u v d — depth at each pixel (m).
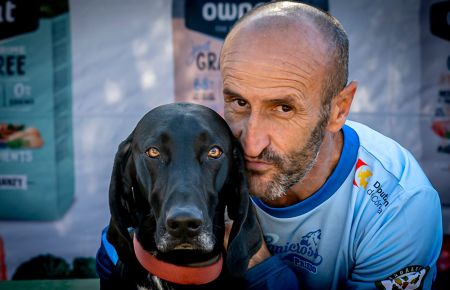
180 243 1.96
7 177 4.82
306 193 2.41
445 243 4.83
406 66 4.77
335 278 2.48
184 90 4.77
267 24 2.10
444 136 4.81
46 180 4.82
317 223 2.42
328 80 2.17
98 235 4.88
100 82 4.76
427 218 2.35
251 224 2.23
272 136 2.12
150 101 4.78
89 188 4.84
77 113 4.78
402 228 2.32
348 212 2.39
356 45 4.75
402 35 4.75
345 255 2.42
